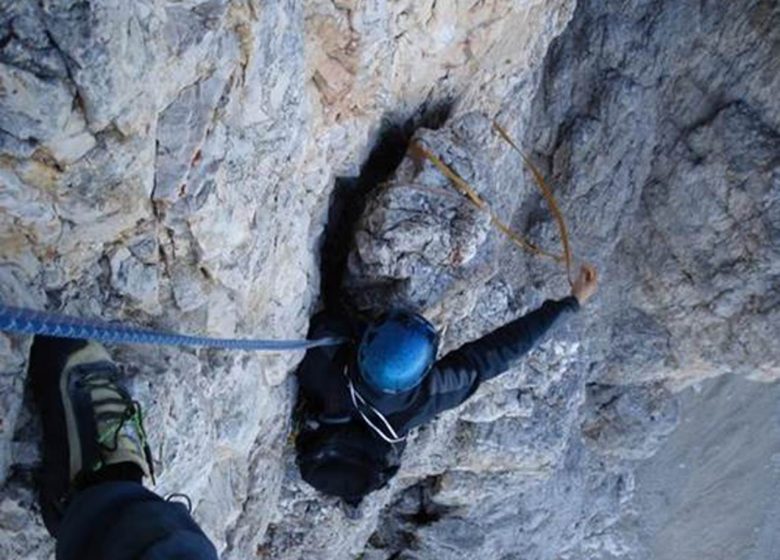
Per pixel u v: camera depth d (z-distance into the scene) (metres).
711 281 7.27
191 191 3.11
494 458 6.82
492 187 5.13
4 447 2.74
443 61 4.82
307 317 4.73
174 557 2.12
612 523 9.41
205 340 2.51
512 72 5.53
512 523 8.05
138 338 2.12
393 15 4.11
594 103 6.66
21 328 1.74
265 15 3.12
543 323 4.38
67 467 2.81
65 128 2.48
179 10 2.70
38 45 2.31
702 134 6.80
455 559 7.82
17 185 2.56
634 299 7.76
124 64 2.47
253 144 3.41
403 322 4.11
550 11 5.38
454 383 4.28
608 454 8.84
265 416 4.54
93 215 2.80
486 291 5.87
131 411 2.86
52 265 2.88
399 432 4.43
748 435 9.52
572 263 7.10
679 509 9.64
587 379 8.24
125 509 2.34
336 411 4.64
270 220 3.78
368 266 4.84
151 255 3.15
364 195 5.12
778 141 6.63
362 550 7.82
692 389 9.26
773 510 9.87
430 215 4.77
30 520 2.90
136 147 2.70
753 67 6.51
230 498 4.37
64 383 2.83
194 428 3.54
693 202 7.02
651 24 6.48
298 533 6.01
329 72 4.02
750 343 7.43
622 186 6.98
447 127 5.08
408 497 7.56
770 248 6.84
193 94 2.96
